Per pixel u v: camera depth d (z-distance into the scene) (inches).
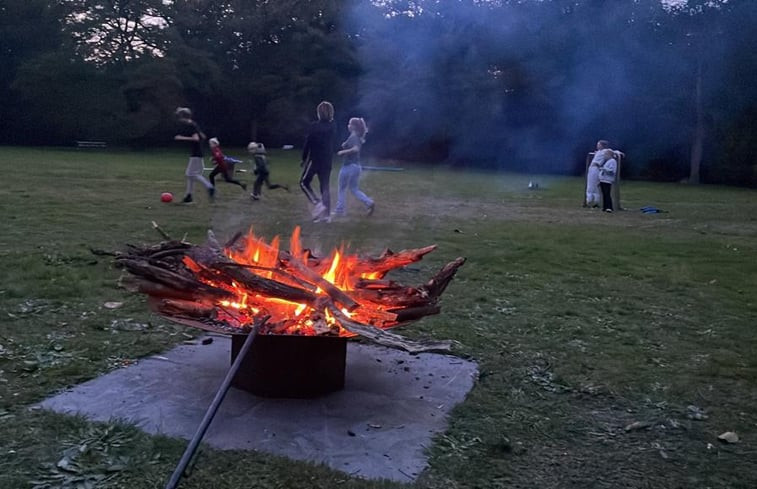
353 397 179.8
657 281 351.6
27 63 1612.9
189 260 180.5
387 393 184.2
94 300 256.2
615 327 263.4
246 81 1766.7
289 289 172.1
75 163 1044.5
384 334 159.3
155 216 481.7
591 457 157.8
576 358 223.3
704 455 161.6
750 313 292.7
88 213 479.8
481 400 184.7
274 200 620.7
